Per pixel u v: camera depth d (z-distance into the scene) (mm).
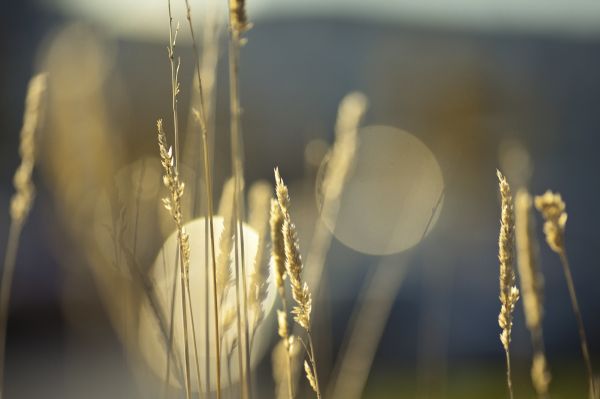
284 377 2182
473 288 7332
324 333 2713
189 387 1471
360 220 6258
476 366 6148
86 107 2807
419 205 3180
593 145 10391
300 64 8422
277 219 1481
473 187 3990
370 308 2830
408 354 6727
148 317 2018
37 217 8961
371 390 5449
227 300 1779
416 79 4754
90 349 4250
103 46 3338
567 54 10898
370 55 6125
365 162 4566
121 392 3906
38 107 2277
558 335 7629
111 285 2523
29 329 8008
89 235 2703
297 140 6977
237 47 1819
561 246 1454
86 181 2723
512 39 9766
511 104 4762
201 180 2180
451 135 4035
